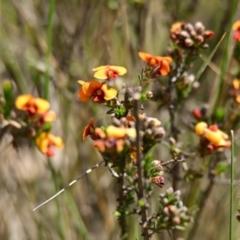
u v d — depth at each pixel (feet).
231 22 11.59
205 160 10.96
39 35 14.98
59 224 13.21
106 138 7.22
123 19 13.44
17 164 14.35
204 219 14.12
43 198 14.35
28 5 15.30
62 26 15.72
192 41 10.16
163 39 15.33
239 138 12.57
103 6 14.83
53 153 9.09
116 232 14.26
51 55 14.58
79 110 14.58
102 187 14.62
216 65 14.30
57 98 14.52
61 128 14.43
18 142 9.23
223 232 14.71
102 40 14.93
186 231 13.25
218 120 11.32
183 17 14.93
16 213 14.20
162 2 15.21
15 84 14.70
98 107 14.70
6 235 14.30
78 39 14.99
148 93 7.96
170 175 11.53
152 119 7.66
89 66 14.93
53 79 14.33
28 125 8.89
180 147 10.53
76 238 13.99
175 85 10.58
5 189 14.49
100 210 14.55
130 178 7.63
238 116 11.50
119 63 14.49
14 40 15.48
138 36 14.19
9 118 8.96
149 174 7.72
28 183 14.48
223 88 12.56
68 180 14.17
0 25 15.40
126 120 7.39
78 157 14.34
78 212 14.12
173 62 11.19
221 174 11.68
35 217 13.97
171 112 10.69
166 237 13.50
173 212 7.63
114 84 7.73
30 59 14.89
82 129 14.37
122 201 8.29
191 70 15.17
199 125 9.75
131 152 7.61
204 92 15.69
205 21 16.87
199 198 12.58
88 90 7.81
